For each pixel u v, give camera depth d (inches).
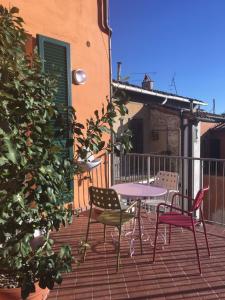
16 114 100.2
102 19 273.1
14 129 96.3
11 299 116.0
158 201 226.4
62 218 113.1
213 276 158.6
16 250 100.3
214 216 490.3
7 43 103.7
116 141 136.5
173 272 161.8
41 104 107.3
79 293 143.0
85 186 257.1
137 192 184.9
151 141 487.2
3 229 103.0
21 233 103.3
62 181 113.1
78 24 251.0
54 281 103.3
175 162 452.1
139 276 157.5
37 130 102.9
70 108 126.0
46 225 109.8
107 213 180.7
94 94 267.9
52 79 123.2
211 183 517.0
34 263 106.8
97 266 166.7
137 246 191.8
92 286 148.5
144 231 217.0
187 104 553.6
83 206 255.6
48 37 219.0
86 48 258.7
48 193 102.3
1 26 105.0
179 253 183.6
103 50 276.7
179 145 462.6
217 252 185.8
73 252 181.9
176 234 212.4
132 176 343.6
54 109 113.7
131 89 422.0
